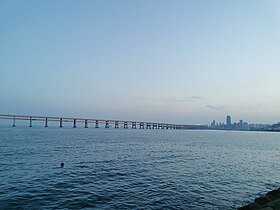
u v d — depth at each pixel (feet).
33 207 49.90
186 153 157.89
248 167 112.37
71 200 54.75
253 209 45.65
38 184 67.62
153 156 136.77
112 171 88.84
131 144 216.54
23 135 305.12
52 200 54.44
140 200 56.39
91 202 53.88
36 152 138.00
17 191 60.49
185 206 53.93
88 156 127.65
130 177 79.92
